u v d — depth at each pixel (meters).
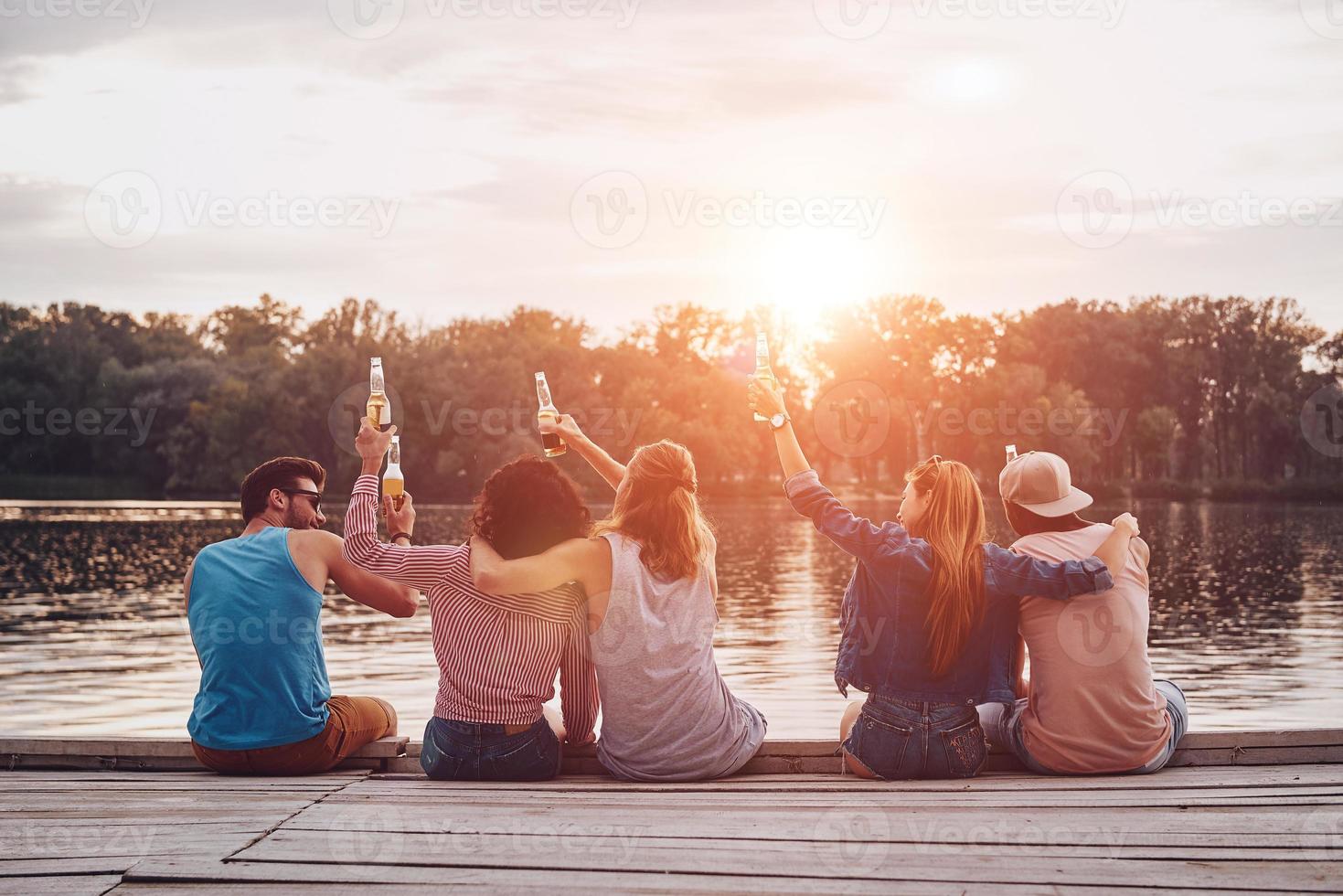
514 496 3.82
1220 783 3.76
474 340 68.69
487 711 3.87
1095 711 3.80
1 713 10.20
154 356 80.00
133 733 9.17
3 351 74.00
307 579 4.07
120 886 2.86
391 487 4.13
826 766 4.07
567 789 3.80
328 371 65.06
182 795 3.76
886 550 3.76
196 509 59.12
